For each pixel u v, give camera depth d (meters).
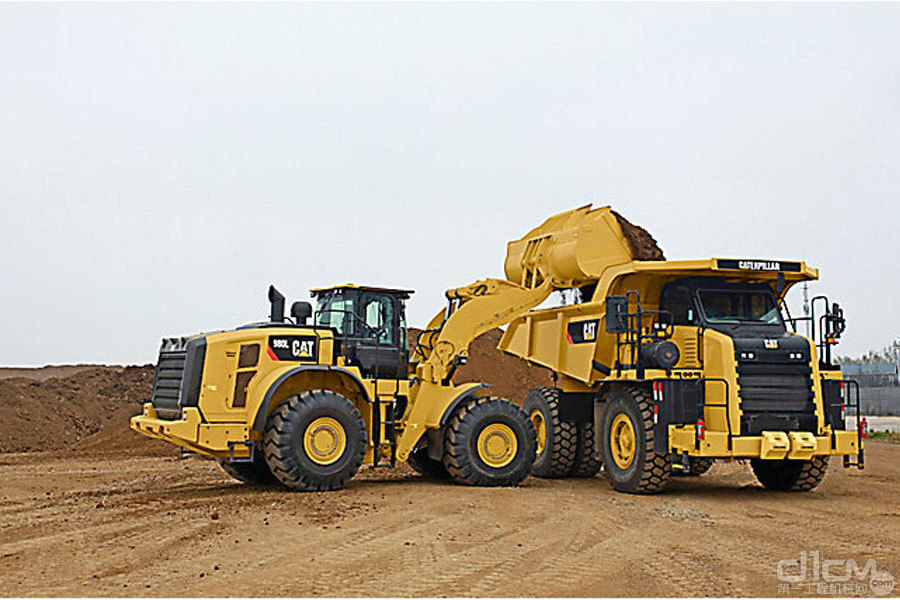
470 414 12.50
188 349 11.36
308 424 11.36
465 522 9.16
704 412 11.38
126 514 9.54
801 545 8.16
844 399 11.73
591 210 14.16
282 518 9.26
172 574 6.84
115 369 28.89
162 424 11.13
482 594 6.34
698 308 11.98
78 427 23.59
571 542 8.23
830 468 15.81
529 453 12.73
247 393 11.40
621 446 12.26
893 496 11.79
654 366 11.67
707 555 7.70
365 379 12.32
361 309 12.81
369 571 6.96
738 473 15.01
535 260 14.77
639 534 8.68
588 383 13.66
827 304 11.84
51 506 10.27
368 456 12.20
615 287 12.75
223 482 13.16
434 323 14.40
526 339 15.66
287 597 6.19
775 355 11.30
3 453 20.56
